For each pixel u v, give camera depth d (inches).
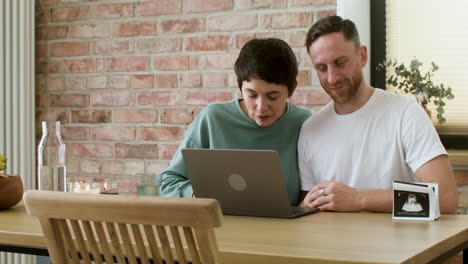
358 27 114.9
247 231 63.8
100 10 127.5
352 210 76.6
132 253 48.2
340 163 87.2
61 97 131.3
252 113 85.0
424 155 80.7
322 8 112.3
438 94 108.2
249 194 73.8
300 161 91.1
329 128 89.2
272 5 114.5
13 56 128.0
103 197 46.8
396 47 115.9
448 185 78.4
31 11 129.6
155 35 123.2
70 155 131.0
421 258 52.2
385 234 60.9
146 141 124.5
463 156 103.3
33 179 130.7
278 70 81.7
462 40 112.2
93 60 128.5
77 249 60.0
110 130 127.5
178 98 121.7
